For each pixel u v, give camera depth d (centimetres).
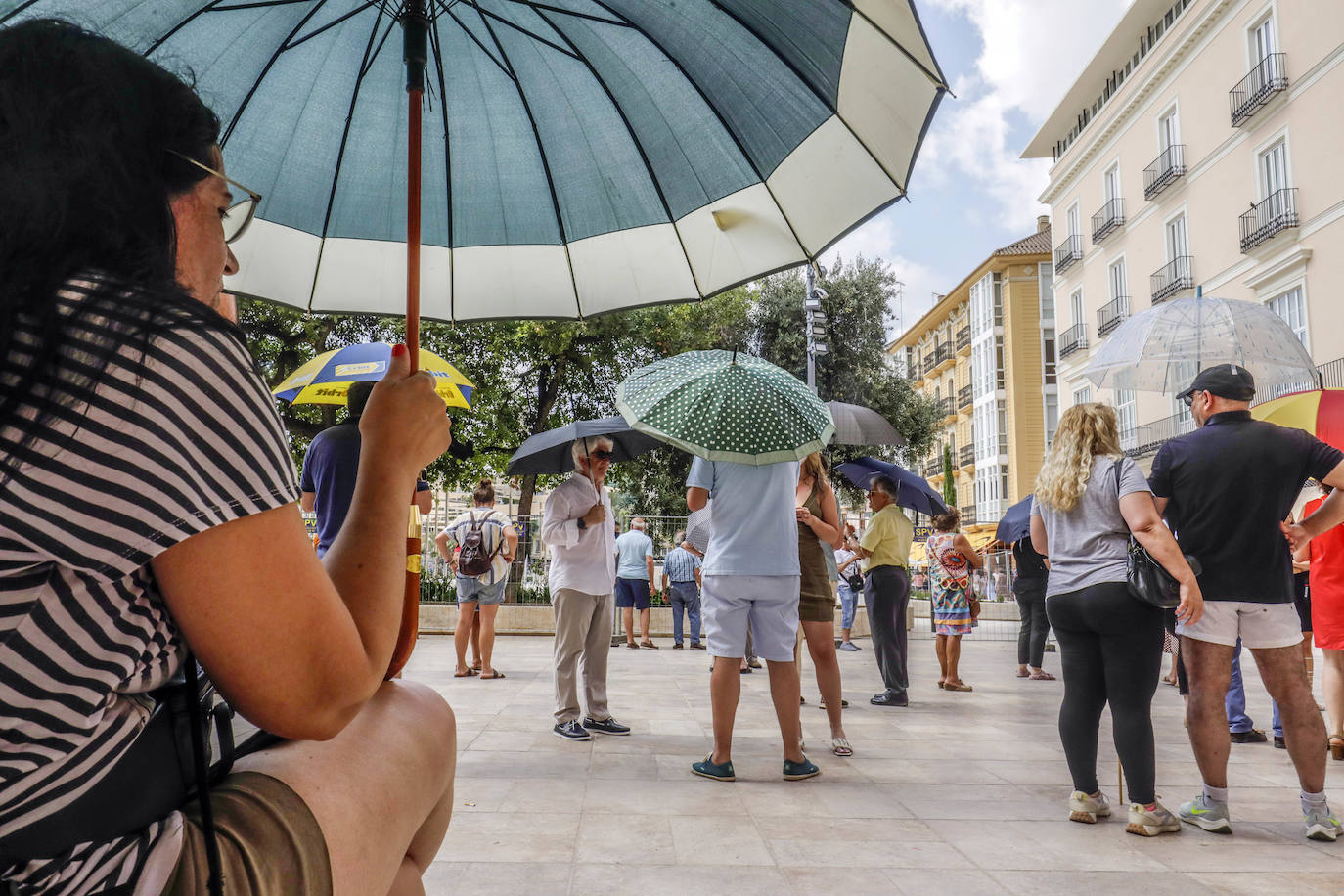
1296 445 413
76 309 84
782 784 486
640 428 488
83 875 85
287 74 191
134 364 84
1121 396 3159
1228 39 2567
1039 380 5278
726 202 193
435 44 193
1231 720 641
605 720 635
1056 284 3681
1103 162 3272
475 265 206
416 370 134
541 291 207
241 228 110
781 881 332
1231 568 413
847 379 2681
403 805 117
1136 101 3012
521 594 1633
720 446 470
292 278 200
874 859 361
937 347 6612
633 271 203
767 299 2722
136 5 169
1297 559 684
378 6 185
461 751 563
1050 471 429
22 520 80
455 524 979
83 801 86
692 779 495
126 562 83
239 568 87
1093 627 413
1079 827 413
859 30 159
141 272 92
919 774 520
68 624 82
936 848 378
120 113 94
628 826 401
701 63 184
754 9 169
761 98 182
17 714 82
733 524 496
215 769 104
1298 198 2320
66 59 94
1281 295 2402
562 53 192
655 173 198
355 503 110
